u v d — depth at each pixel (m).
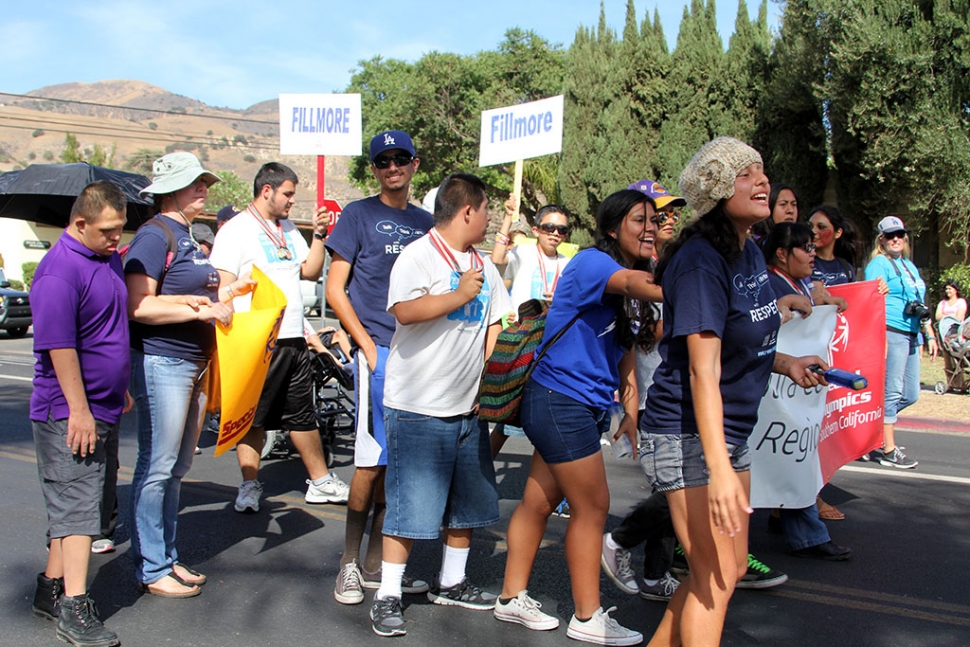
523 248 6.27
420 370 3.70
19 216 12.78
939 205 15.17
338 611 4.05
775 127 19.16
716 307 2.75
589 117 22.56
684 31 20.78
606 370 3.61
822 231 5.58
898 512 5.83
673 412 2.96
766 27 19.83
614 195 3.60
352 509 4.14
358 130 7.14
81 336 3.63
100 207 3.57
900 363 7.13
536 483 3.84
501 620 3.95
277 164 5.61
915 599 4.28
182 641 3.68
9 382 11.16
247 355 4.04
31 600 4.08
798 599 4.28
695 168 2.84
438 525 3.79
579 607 3.74
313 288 17.59
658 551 4.23
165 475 4.16
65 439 3.59
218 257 5.37
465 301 3.61
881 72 14.81
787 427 4.60
